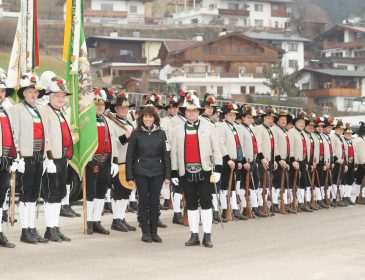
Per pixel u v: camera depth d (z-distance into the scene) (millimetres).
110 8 82438
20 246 9703
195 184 10484
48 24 68562
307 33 94500
